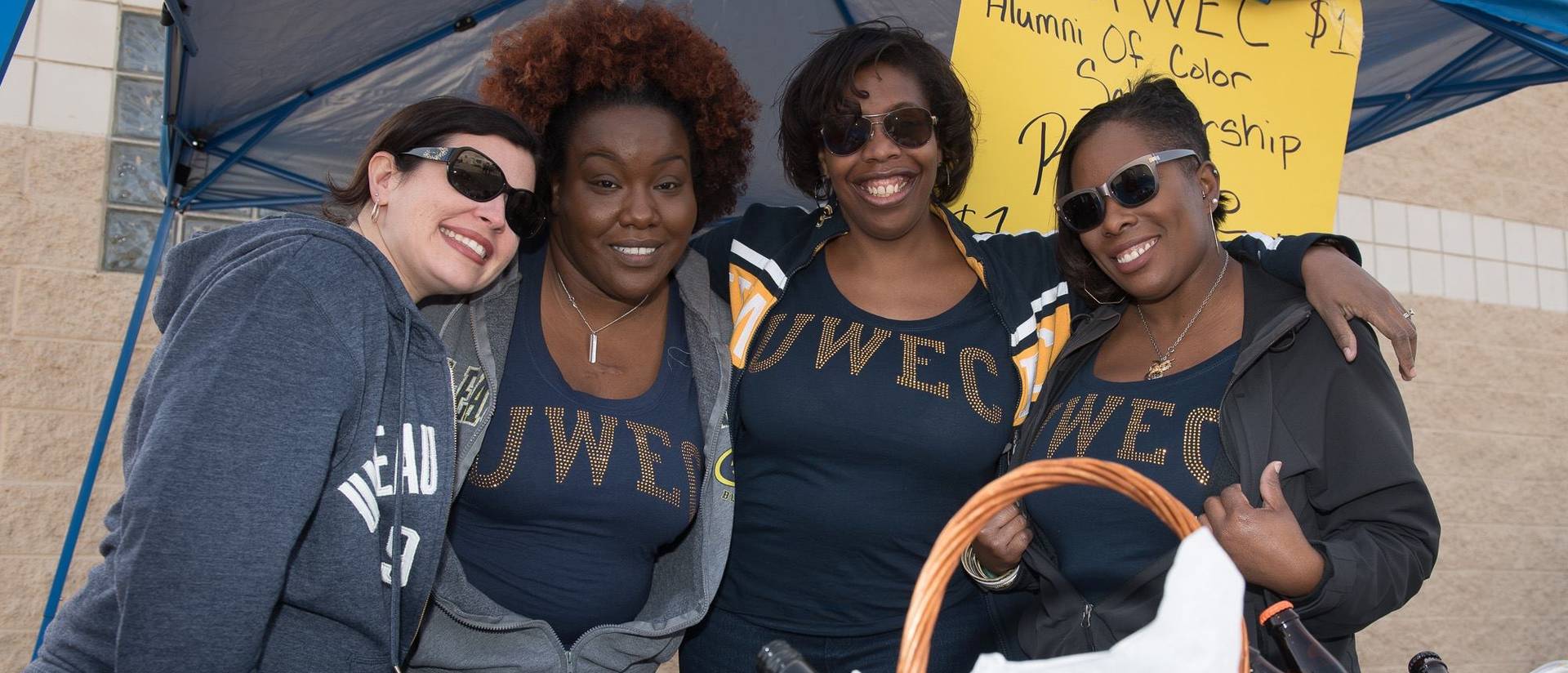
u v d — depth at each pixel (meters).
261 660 1.37
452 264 1.56
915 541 1.98
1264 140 2.73
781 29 3.39
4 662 3.87
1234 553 1.50
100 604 1.30
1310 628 1.57
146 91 4.32
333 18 2.80
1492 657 5.61
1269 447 1.67
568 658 1.79
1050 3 2.76
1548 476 5.89
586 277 1.93
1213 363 1.80
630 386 1.94
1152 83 1.95
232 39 2.78
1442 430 5.74
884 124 1.95
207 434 1.21
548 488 1.76
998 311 2.05
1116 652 0.77
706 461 1.95
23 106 4.14
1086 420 1.87
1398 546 1.55
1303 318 1.72
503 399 1.81
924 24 3.41
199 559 1.18
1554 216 6.21
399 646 1.51
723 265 2.23
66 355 4.08
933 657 2.00
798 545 1.99
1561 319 6.10
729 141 2.05
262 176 3.60
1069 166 1.98
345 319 1.39
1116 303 2.04
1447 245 5.94
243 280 1.33
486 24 3.14
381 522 1.46
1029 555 1.89
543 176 1.81
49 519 3.98
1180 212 1.80
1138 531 1.75
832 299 2.10
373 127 3.47
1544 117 6.31
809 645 2.01
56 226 4.13
